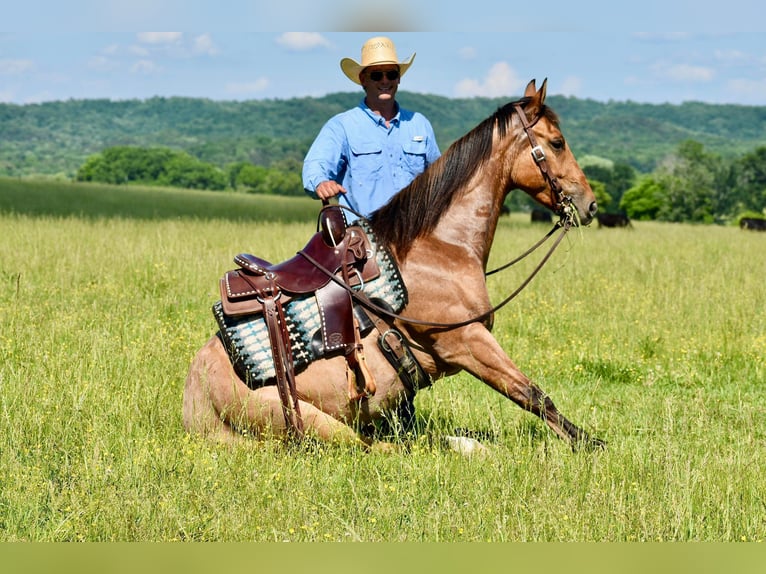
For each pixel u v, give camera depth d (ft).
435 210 26.71
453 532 21.22
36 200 192.85
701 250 100.83
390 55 28.84
